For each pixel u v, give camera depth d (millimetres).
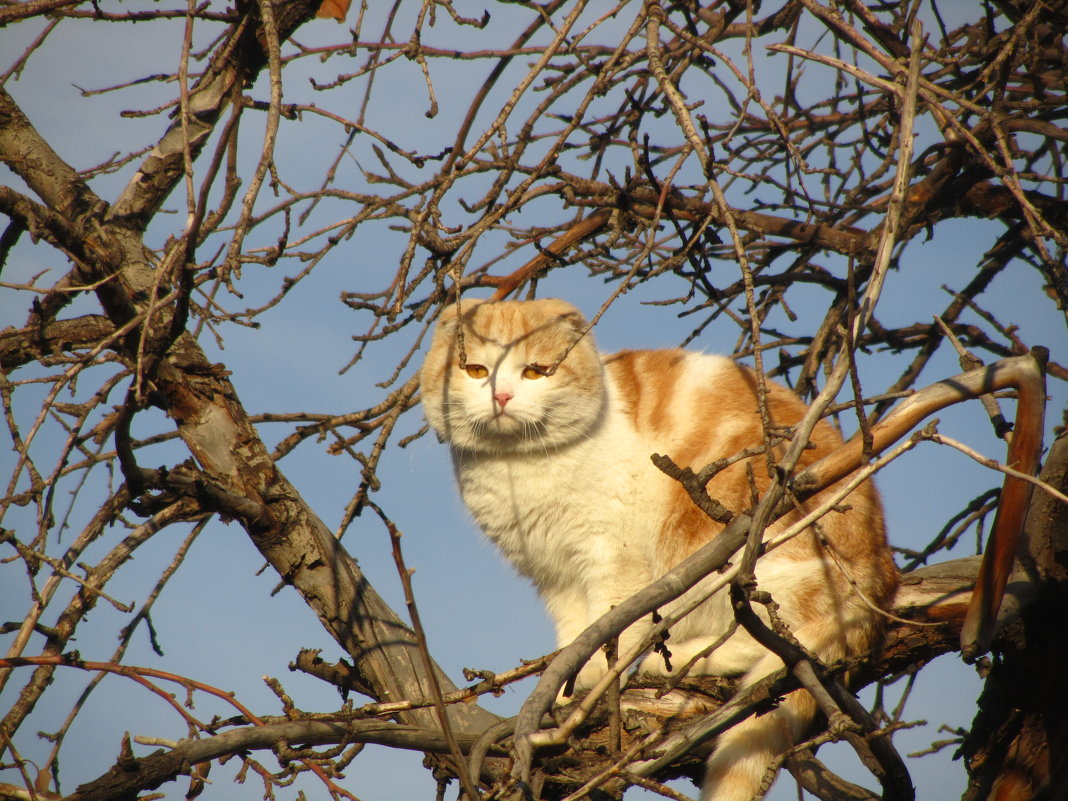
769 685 6672
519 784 4918
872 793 8609
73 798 6559
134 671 6613
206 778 6715
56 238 7785
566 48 8031
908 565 9852
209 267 6777
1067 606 7293
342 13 9438
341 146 8773
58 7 6871
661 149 10711
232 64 8883
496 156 8641
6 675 7672
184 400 8664
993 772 7992
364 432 7836
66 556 8359
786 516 9414
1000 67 8258
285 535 8672
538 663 6836
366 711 6941
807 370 10328
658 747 7000
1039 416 6398
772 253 10258
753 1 9242
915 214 9320
